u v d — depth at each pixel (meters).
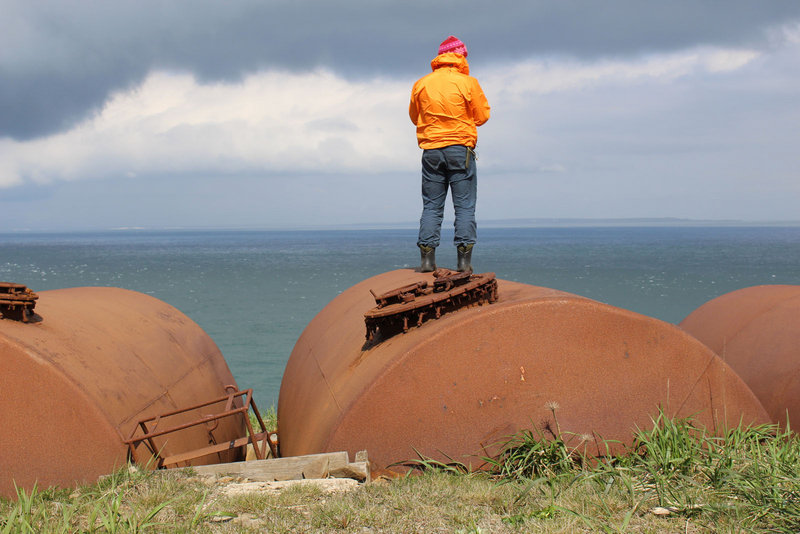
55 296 5.96
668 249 169.62
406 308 4.67
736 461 4.21
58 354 4.40
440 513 3.57
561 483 4.01
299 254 168.25
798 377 5.26
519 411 4.34
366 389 4.26
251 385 17.34
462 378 4.31
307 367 6.27
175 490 3.96
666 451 4.15
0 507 3.86
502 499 3.76
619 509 3.63
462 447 4.28
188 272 89.88
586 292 49.06
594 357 4.46
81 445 4.19
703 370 4.64
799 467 4.09
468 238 6.11
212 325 32.66
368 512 3.56
